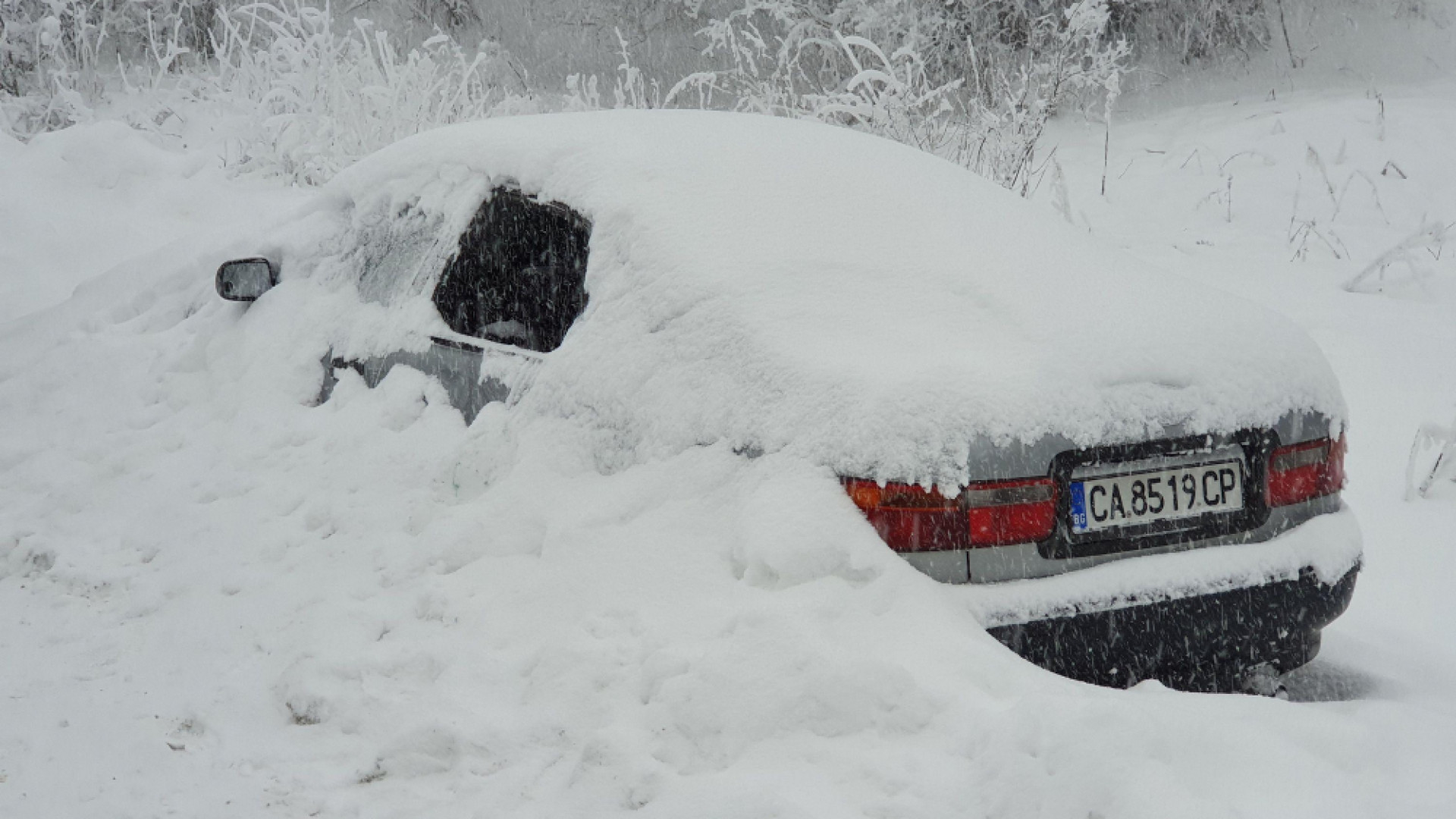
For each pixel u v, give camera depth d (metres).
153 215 8.96
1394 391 5.91
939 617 2.68
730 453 3.14
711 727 2.61
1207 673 3.00
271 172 9.88
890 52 12.21
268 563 3.94
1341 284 7.72
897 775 2.39
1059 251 3.54
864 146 4.08
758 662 2.67
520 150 4.17
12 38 11.61
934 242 3.48
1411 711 2.75
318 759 2.99
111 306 6.30
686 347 3.34
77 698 3.40
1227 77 13.58
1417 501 4.88
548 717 2.89
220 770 2.98
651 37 14.43
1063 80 9.28
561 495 3.51
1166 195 10.12
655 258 3.52
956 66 12.84
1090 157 11.45
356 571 3.73
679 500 3.18
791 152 3.90
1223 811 2.10
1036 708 2.36
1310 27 13.89
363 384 4.55
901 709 2.52
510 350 4.01
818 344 3.12
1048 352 2.95
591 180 3.84
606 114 4.32
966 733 2.43
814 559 2.82
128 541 4.34
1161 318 3.14
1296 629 3.00
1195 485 2.94
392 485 4.01
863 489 2.82
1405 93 12.20
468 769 2.82
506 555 3.47
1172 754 2.27
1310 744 2.44
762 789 2.43
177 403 5.14
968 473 2.75
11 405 5.64
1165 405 2.90
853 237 3.48
